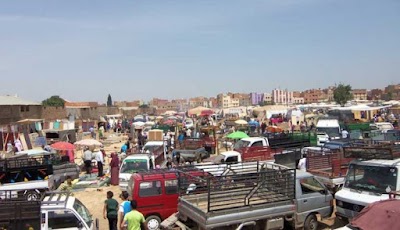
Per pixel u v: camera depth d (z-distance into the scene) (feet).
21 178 58.13
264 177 37.14
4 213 28.78
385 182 37.81
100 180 71.97
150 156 65.00
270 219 35.96
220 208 34.04
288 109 194.80
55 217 31.65
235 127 143.95
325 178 48.60
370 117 180.14
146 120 227.81
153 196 42.70
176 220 37.42
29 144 112.88
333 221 43.27
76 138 146.82
